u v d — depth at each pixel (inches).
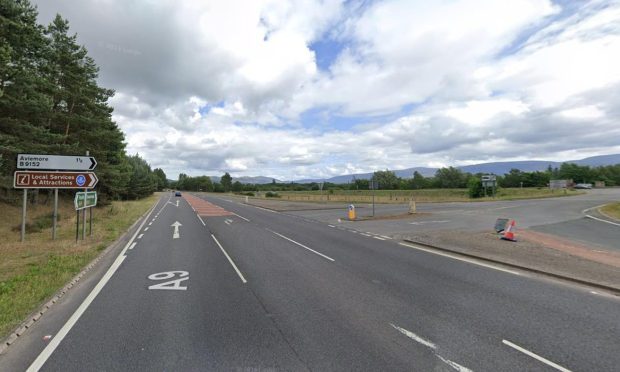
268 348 163.8
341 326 190.1
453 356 156.4
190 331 183.6
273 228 676.7
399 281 282.7
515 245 435.8
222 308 219.0
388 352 159.9
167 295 246.7
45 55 770.2
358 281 282.8
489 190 2214.6
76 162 527.8
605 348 164.6
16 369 146.1
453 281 282.7
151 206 1531.7
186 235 578.6
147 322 196.4
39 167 504.1
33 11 665.0
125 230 636.7
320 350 161.8
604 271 303.7
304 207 1338.6
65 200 1334.9
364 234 577.0
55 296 239.3
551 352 160.6
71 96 1011.3
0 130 693.9
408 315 206.4
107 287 268.4
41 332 183.5
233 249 438.0
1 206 906.1
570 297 241.1
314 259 372.8
